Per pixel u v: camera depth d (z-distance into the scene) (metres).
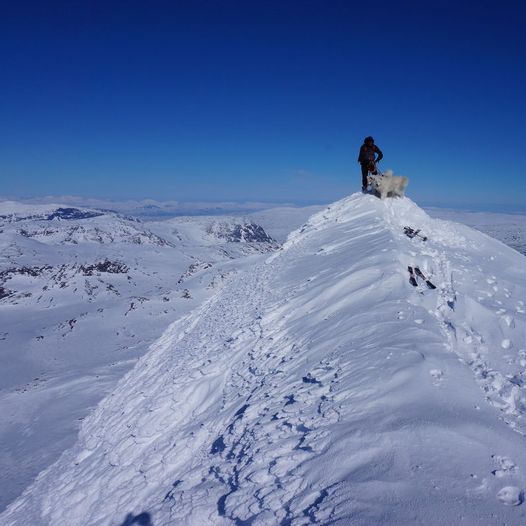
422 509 3.10
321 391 5.42
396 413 4.29
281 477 4.14
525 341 6.63
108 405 15.73
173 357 13.91
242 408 6.62
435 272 10.19
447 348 5.71
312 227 21.73
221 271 89.38
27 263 126.19
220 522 4.12
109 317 62.59
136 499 6.74
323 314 8.67
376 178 19.12
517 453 3.66
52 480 11.75
